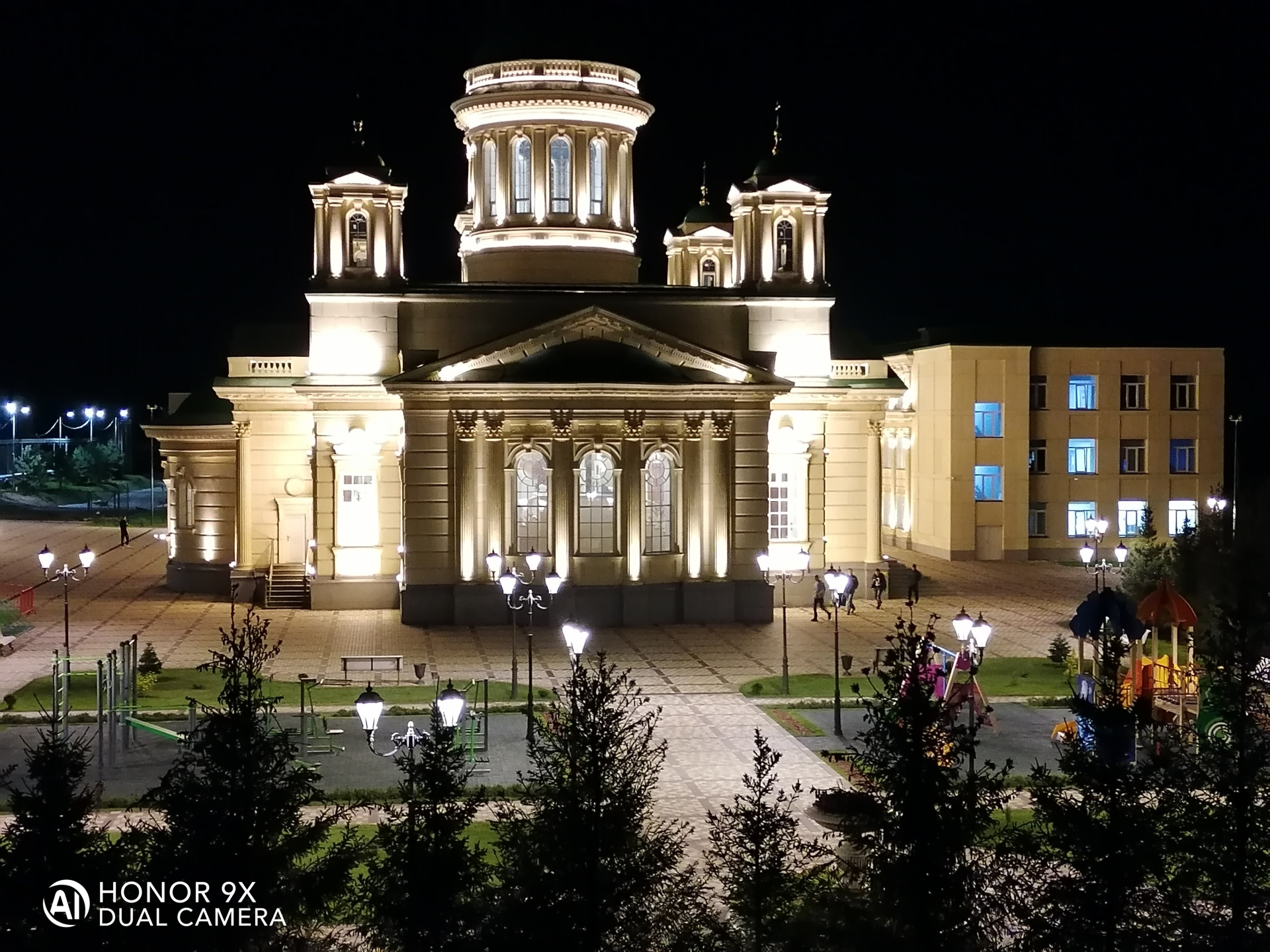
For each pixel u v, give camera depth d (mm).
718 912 25266
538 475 66000
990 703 48281
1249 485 107188
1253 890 24594
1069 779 28141
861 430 75562
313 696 49219
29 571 88062
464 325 69688
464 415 65000
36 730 43719
